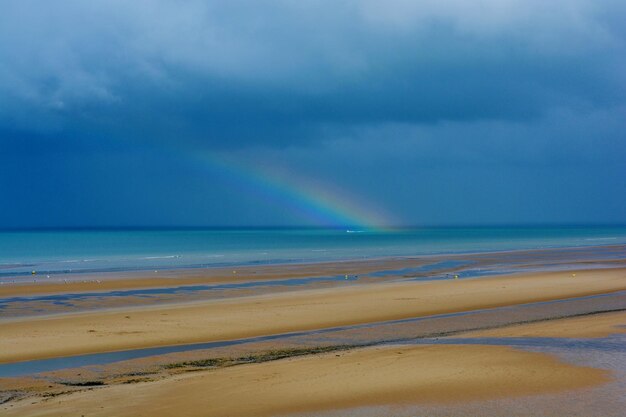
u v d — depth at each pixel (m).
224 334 26.88
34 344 24.41
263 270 62.94
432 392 17.02
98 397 17.05
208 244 144.00
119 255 98.31
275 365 20.42
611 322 28.27
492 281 49.59
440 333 26.95
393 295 40.19
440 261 76.69
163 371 20.45
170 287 46.84
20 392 17.89
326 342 25.25
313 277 55.09
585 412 15.33
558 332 25.84
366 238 185.75
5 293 42.72
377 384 17.81
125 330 27.44
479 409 15.61
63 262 80.75
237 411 15.65
